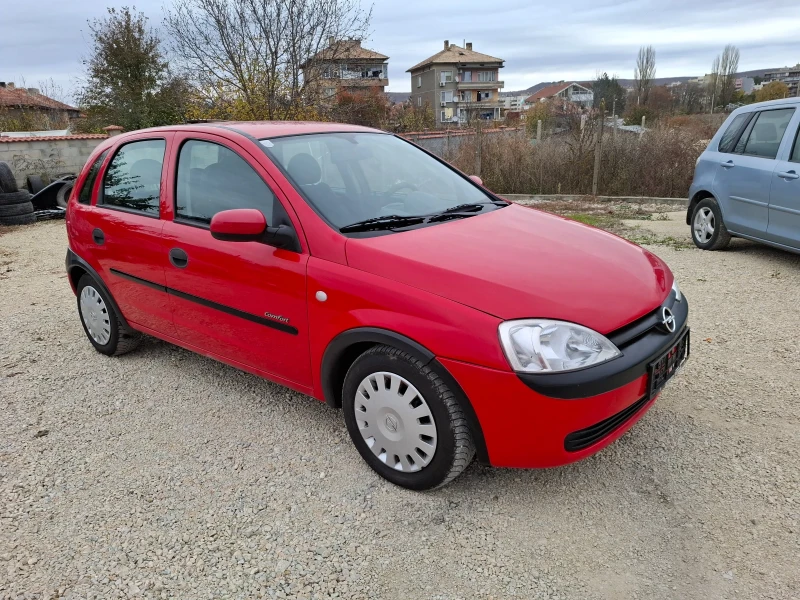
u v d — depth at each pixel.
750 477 2.78
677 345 2.71
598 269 2.71
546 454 2.40
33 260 8.22
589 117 13.80
